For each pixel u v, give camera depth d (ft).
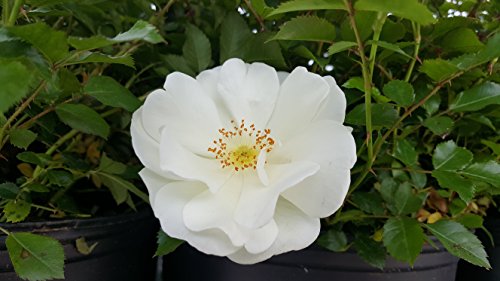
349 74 0.57
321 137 0.40
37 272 0.38
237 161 0.43
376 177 0.52
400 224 0.45
